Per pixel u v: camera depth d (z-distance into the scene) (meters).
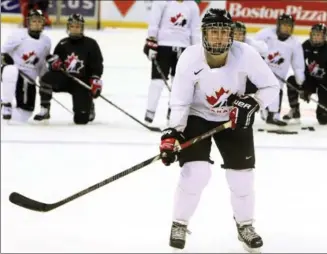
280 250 7.46
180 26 14.66
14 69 14.47
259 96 7.30
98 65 14.67
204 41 6.92
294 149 12.02
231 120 7.15
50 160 11.27
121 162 11.31
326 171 10.56
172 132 7.33
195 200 7.44
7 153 11.56
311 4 30.83
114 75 21.53
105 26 31.05
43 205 7.99
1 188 9.62
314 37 15.26
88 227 8.13
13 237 7.72
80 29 14.63
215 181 10.14
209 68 7.12
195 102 7.53
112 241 7.66
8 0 29.95
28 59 14.76
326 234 7.98
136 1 31.00
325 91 15.24
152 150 12.29
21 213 8.55
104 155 11.75
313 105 18.12
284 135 13.43
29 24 14.77
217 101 7.32
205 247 7.59
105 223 8.28
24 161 11.09
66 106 17.27
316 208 8.88
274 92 7.28
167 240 7.78
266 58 14.91
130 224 8.27
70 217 8.48
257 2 30.62
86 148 12.22
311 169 10.65
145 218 8.51
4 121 14.76
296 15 30.89
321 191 9.57
